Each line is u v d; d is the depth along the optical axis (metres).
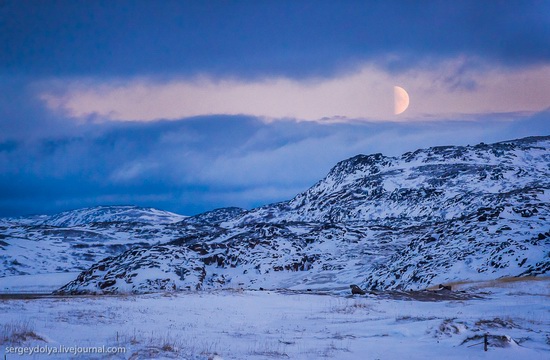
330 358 20.44
